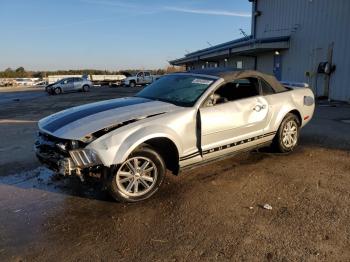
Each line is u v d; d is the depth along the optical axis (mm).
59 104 19516
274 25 22438
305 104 6516
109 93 30156
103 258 3209
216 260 3105
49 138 4465
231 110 5145
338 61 15789
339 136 7715
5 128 10570
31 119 12664
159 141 4566
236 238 3463
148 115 4551
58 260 3203
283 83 7180
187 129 4691
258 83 5777
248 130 5457
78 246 3422
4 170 5898
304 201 4273
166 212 4094
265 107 5688
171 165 4816
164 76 6234
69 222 3920
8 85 76750
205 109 4887
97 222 3900
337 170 5387
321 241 3355
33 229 3783
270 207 4121
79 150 4062
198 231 3625
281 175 5219
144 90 5891
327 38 16531
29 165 6156
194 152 4828
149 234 3604
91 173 4188
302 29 18703
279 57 21391
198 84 5230
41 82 76125
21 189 4973
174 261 3117
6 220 4004
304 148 6707
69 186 5031
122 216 4031
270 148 6320
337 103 14867
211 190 4715
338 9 15688
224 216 3939
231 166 5699
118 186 4246
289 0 20219
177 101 5074
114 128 4277
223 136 5098
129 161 4285
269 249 3248
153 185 4492
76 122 4406
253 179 5078
